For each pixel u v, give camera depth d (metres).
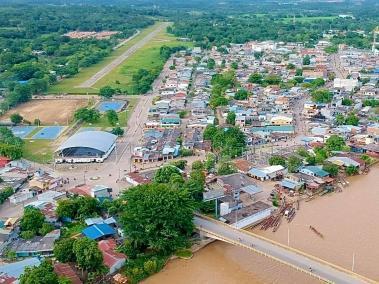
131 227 166.25
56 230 178.00
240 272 159.12
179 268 162.12
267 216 194.88
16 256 163.62
